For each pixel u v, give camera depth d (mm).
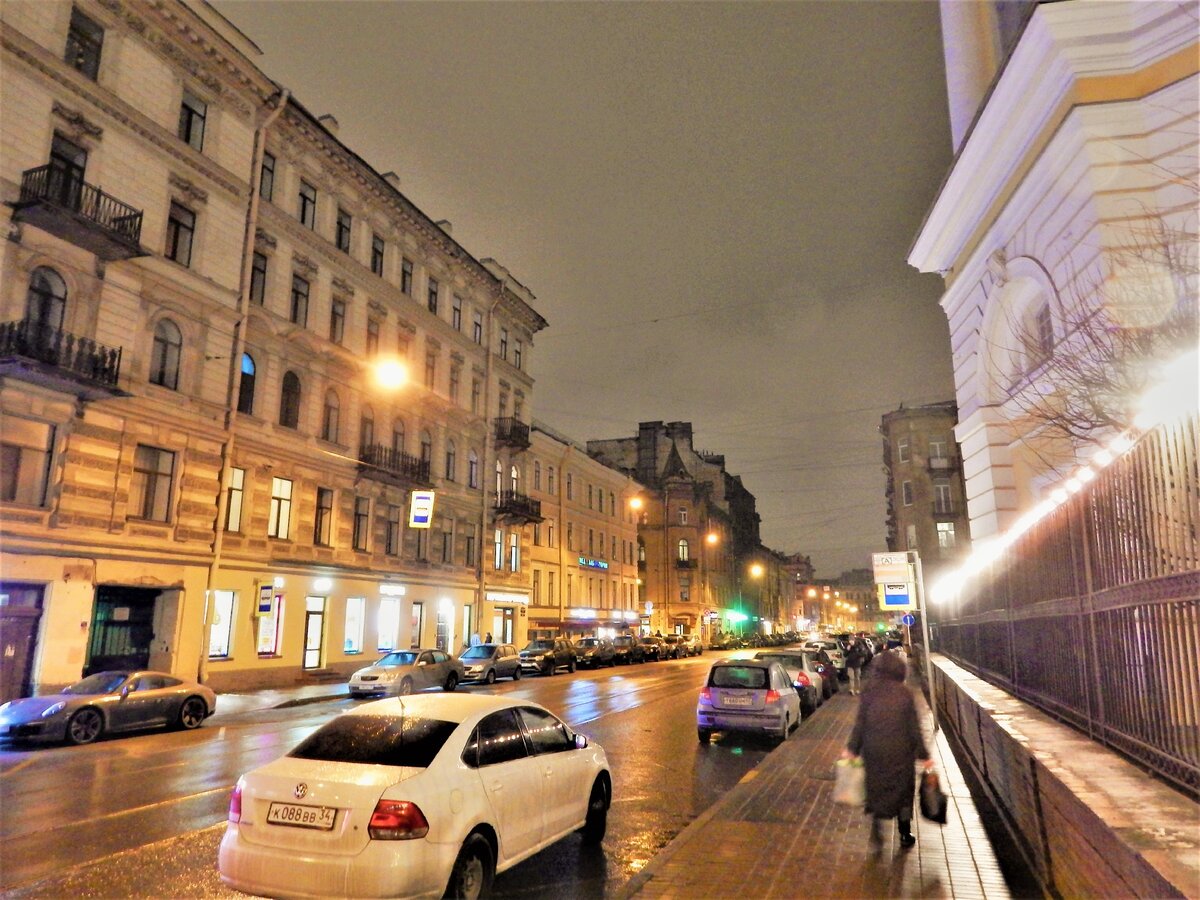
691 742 14008
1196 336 6898
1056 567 6934
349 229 29672
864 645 38719
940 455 55406
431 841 4961
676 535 68562
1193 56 11469
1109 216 11531
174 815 8227
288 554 25172
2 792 9391
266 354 24906
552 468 45656
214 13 23141
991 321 15906
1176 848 3020
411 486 31266
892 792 6379
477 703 6383
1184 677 4215
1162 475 4418
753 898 5184
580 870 6746
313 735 5895
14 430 17438
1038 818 5285
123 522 19609
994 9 18062
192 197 22406
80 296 18969
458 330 37094
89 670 18938
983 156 15164
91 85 19484
